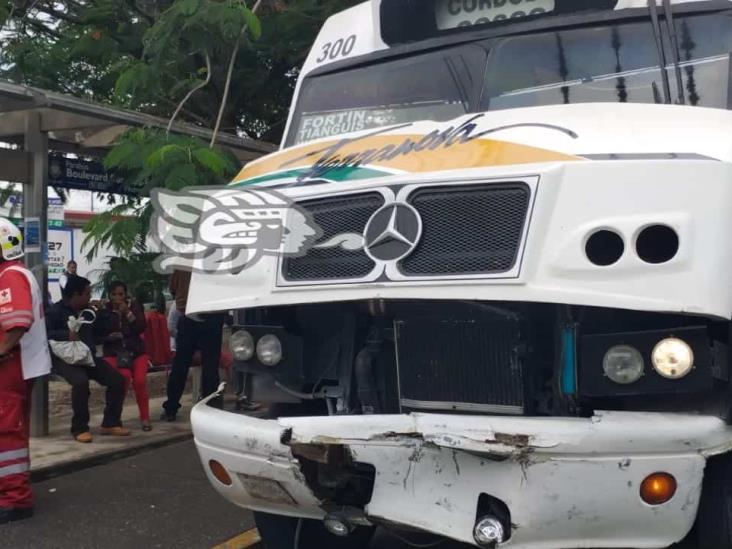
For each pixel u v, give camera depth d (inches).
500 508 128.4
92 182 360.5
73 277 315.9
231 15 279.7
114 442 313.9
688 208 121.2
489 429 123.4
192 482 267.4
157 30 290.7
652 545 129.1
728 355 124.5
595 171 125.8
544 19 181.0
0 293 225.1
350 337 153.3
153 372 410.6
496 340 136.9
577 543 129.0
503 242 129.6
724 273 120.0
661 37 166.9
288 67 391.9
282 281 146.2
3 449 227.3
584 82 171.2
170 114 381.1
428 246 134.9
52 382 399.5
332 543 193.2
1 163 308.5
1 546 209.5
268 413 165.6
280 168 168.4
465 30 190.5
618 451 121.9
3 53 400.5
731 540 135.0
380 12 199.9
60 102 275.3
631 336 125.4
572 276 124.1
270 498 152.3
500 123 151.1
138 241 292.5
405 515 132.3
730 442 125.3
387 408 150.1
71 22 429.4
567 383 131.4
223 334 379.2
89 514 234.7
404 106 190.1
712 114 145.1
